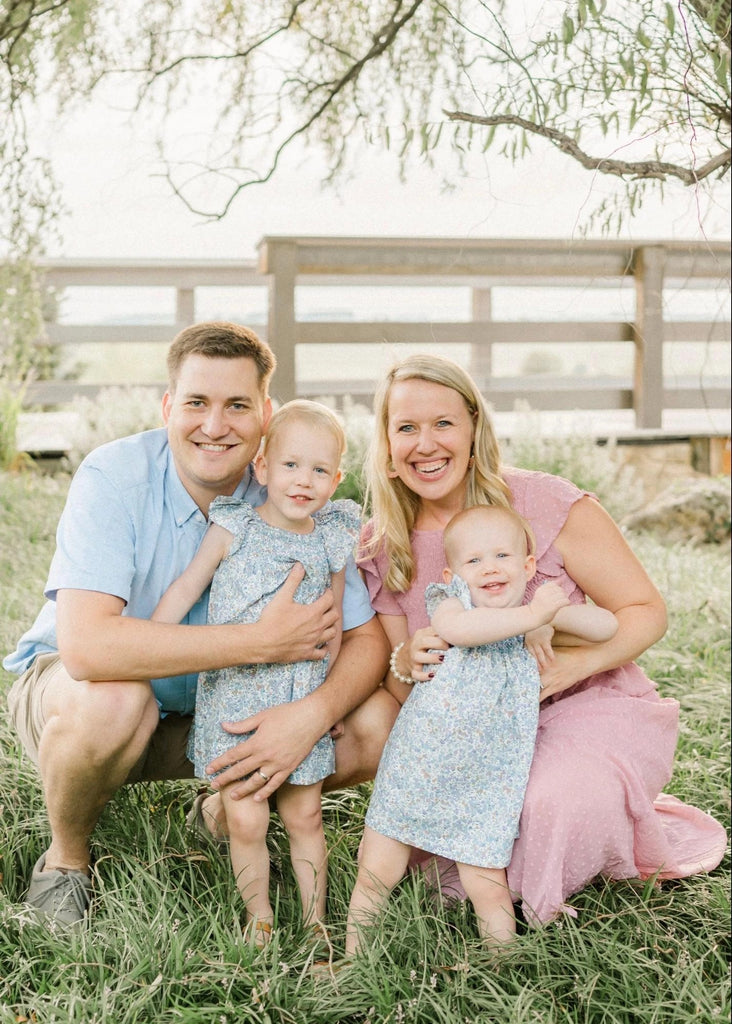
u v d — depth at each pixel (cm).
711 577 517
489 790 208
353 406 640
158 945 194
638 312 712
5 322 372
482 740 209
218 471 222
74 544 213
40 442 714
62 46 256
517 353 1114
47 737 207
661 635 235
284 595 216
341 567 232
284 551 224
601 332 768
